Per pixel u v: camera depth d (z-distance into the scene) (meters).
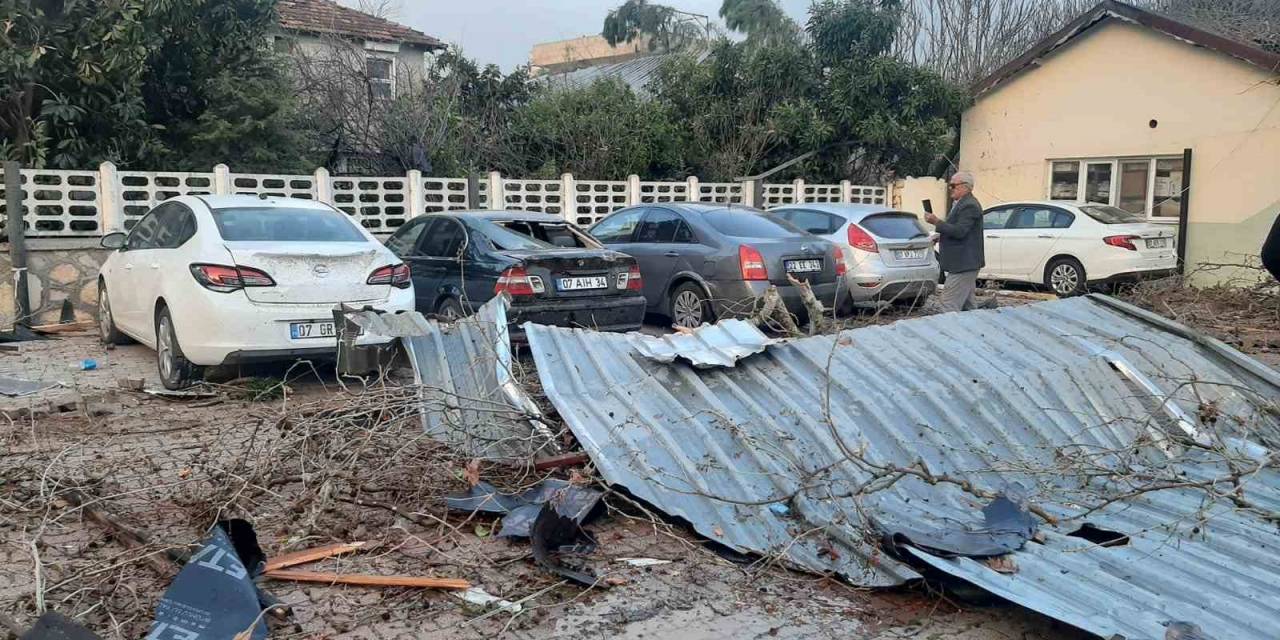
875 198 19.86
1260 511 4.69
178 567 4.18
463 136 18.05
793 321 8.64
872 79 19.75
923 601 4.12
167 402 7.36
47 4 12.55
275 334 7.20
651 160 19.48
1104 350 7.12
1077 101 18.20
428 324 6.39
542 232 9.52
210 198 8.23
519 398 5.79
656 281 10.95
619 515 4.96
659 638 3.72
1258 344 10.41
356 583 4.11
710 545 4.60
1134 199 17.69
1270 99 15.54
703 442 5.31
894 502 4.93
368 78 17.50
